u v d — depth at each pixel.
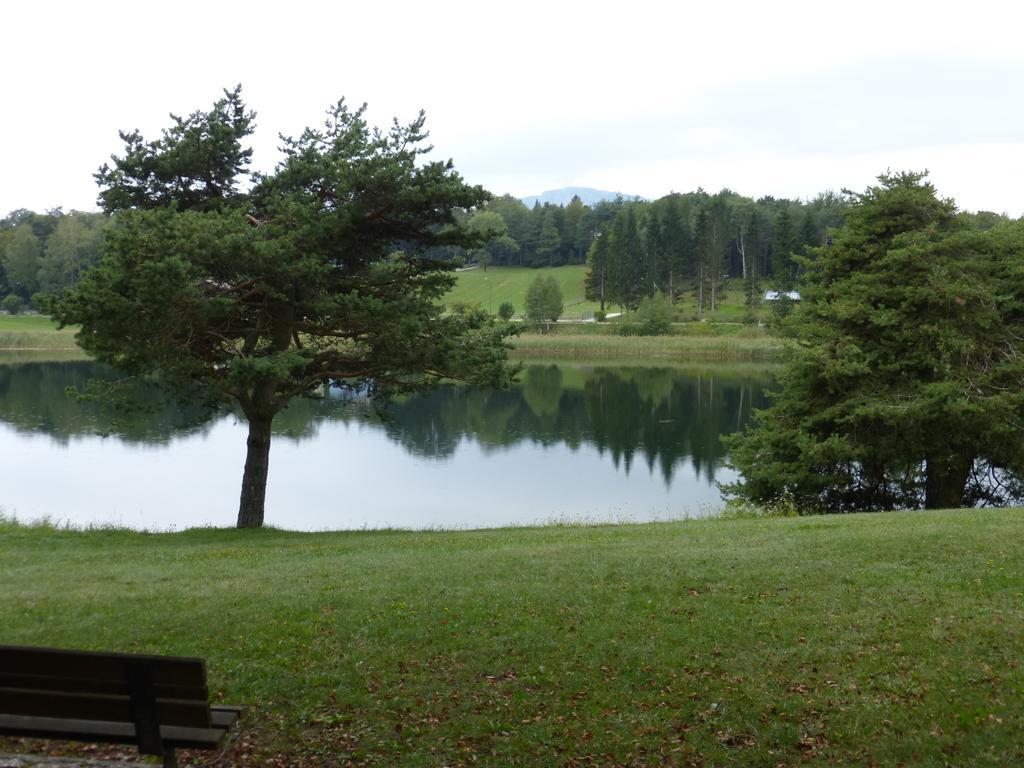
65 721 5.03
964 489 25.09
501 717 6.30
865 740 5.77
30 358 70.50
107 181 18.05
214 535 16.62
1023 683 6.36
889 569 9.65
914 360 22.20
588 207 177.38
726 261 119.44
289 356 16.78
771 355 77.06
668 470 31.42
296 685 6.92
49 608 9.45
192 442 36.66
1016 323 23.70
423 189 17.50
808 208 127.81
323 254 17.17
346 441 37.78
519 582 9.79
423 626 8.16
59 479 29.19
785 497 23.11
